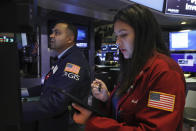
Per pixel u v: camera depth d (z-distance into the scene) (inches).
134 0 65.8
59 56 66.2
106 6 74.1
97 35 162.2
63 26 62.4
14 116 14.5
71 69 51.0
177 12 81.5
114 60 168.1
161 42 25.8
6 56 14.0
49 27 89.8
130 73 25.0
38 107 37.5
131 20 22.6
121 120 25.9
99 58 174.1
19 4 12.1
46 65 86.8
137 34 22.8
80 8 78.1
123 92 26.5
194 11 84.0
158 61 23.3
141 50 23.3
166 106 20.6
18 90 14.5
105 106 34.6
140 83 23.9
